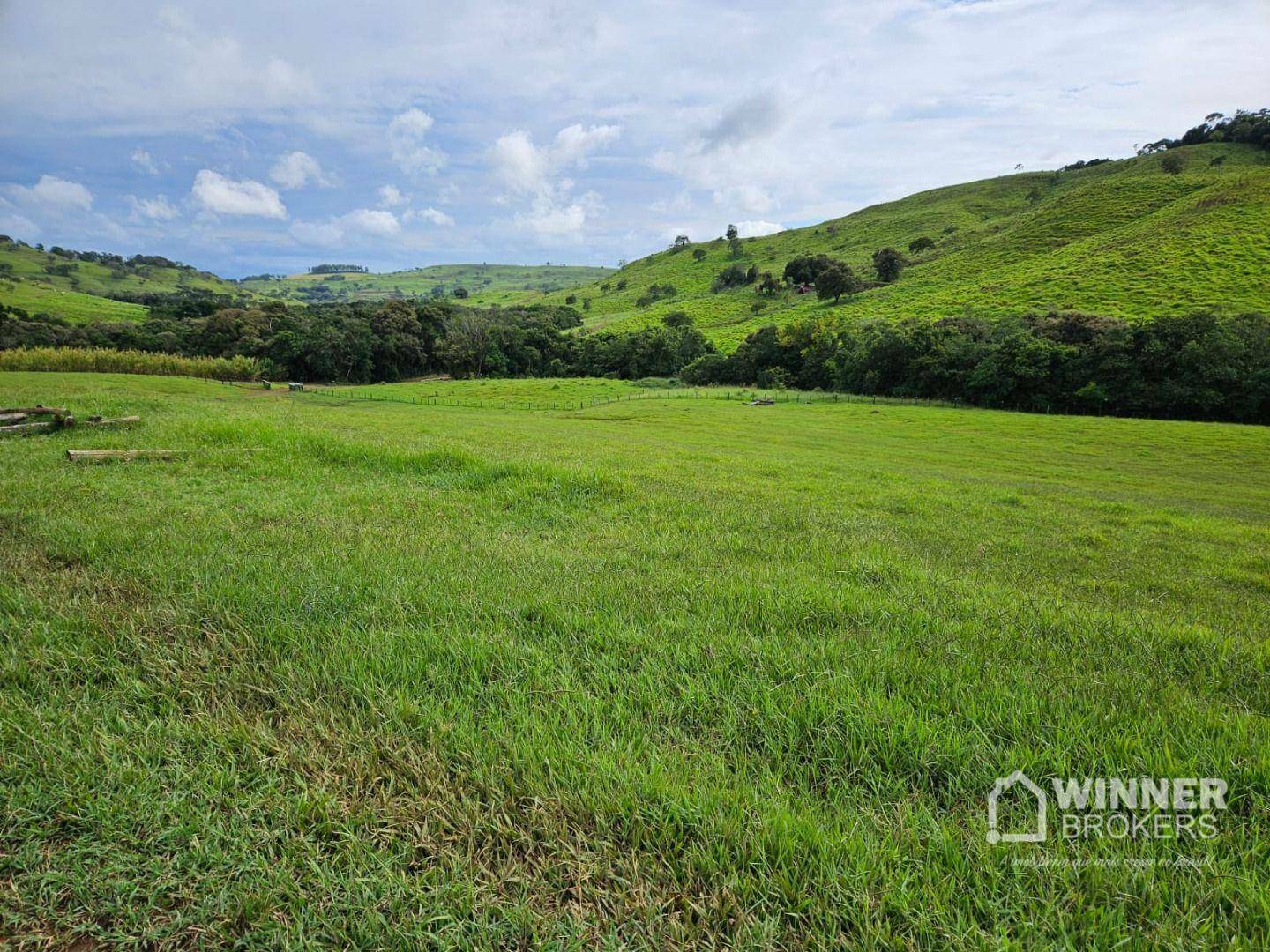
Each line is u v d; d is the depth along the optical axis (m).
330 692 3.04
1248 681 3.73
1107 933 1.84
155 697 2.99
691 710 3.01
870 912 1.88
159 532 5.73
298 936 1.81
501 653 3.47
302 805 2.26
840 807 2.33
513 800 2.31
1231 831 2.22
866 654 3.64
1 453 9.91
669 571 5.32
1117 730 2.87
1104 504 13.94
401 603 4.21
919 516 10.24
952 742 2.68
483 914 1.86
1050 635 4.30
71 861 2.06
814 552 6.48
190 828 2.15
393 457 10.74
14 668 3.12
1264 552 9.51
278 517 6.81
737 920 1.88
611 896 1.95
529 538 6.50
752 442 34.91
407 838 2.15
